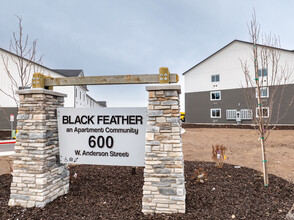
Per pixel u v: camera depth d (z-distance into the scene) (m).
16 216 3.72
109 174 6.13
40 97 4.20
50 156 4.37
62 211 3.87
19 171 4.19
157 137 3.81
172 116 3.79
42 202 4.05
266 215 3.56
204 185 5.09
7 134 18.05
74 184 5.32
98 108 4.38
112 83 4.25
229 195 4.46
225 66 26.56
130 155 4.25
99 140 4.37
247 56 24.48
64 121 4.55
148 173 3.80
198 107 28.95
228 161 7.65
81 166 7.13
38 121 4.16
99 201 4.30
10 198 4.20
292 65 21.06
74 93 26.02
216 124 26.86
